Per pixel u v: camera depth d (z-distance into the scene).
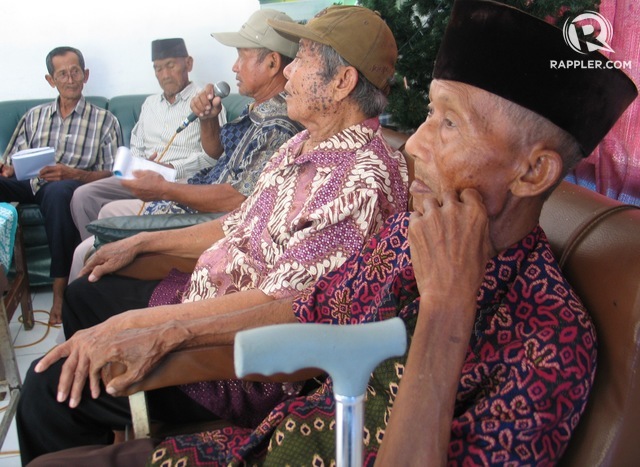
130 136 3.51
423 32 1.75
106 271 1.62
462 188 0.87
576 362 0.78
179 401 1.23
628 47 1.63
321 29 1.32
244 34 1.99
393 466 0.70
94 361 1.09
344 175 1.25
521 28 0.78
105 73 3.66
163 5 3.56
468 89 0.84
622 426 0.81
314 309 1.13
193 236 1.65
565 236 0.98
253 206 1.51
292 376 1.13
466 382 0.83
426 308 0.77
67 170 2.92
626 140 1.69
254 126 2.01
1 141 3.41
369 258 1.08
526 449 0.77
